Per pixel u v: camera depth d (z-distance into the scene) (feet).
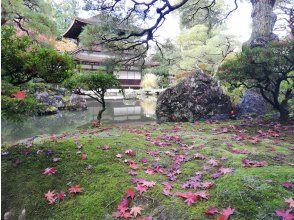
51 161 10.16
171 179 8.75
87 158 10.28
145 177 8.87
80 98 47.47
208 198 7.32
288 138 15.20
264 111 25.36
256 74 18.22
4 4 39.73
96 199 7.78
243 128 18.38
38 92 43.04
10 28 9.71
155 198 7.53
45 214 7.64
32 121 32.78
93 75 22.52
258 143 13.53
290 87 19.90
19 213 7.89
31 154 10.88
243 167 9.27
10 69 9.71
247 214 6.52
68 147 11.51
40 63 9.57
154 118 36.58
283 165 9.70
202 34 62.08
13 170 9.77
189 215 6.68
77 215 7.32
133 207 7.09
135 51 31.60
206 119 24.02
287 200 6.59
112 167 9.52
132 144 12.52
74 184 8.64
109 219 6.98
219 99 24.75
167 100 25.20
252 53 17.47
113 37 28.25
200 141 13.67
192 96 24.50
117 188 8.13
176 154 11.54
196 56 57.16
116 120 34.60
